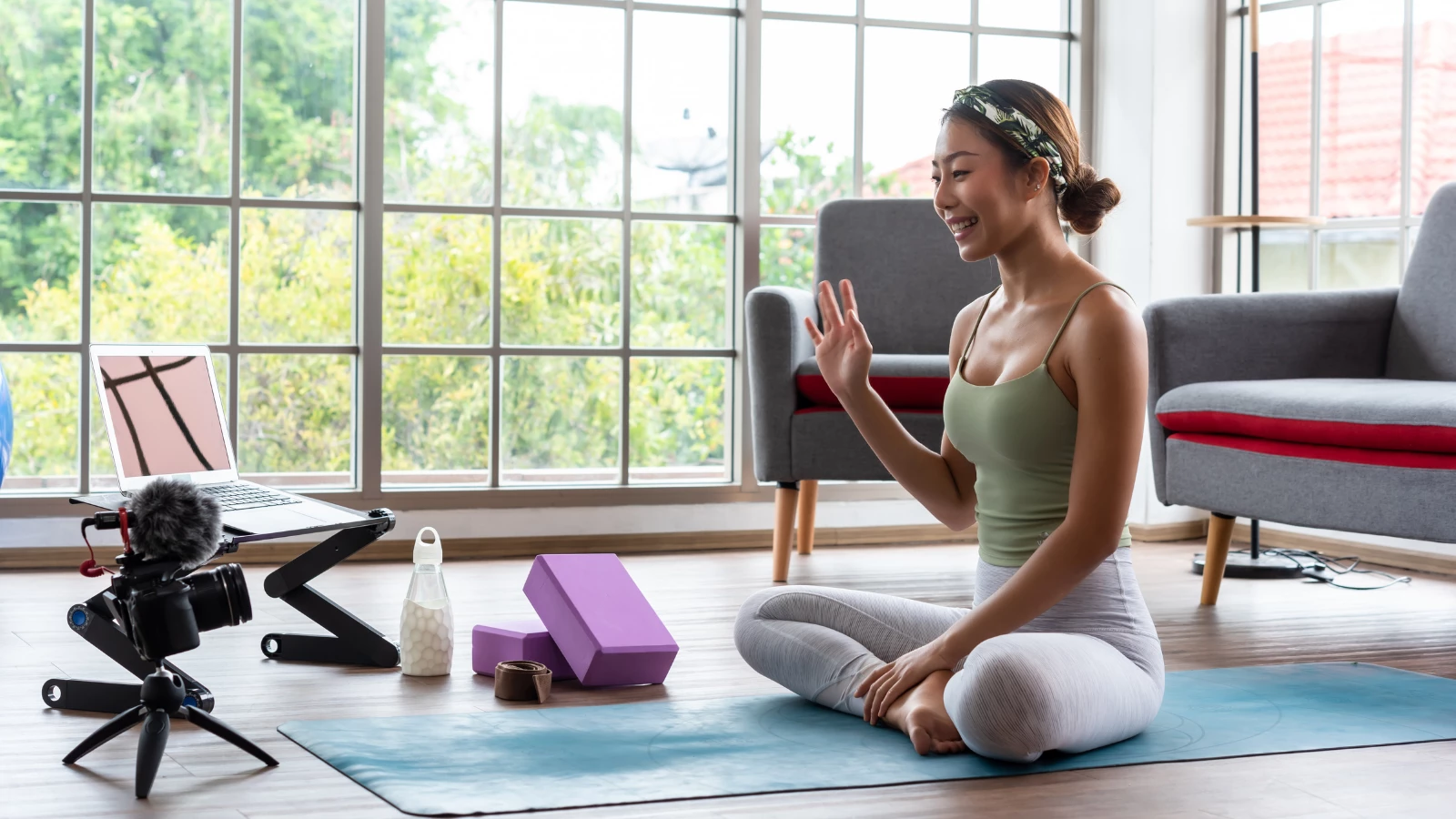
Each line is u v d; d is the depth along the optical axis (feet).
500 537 12.93
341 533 7.95
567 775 5.73
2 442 9.91
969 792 5.57
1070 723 5.80
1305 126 14.17
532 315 13.32
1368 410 9.06
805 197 14.08
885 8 14.30
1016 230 6.16
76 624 6.89
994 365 6.38
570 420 13.44
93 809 5.29
